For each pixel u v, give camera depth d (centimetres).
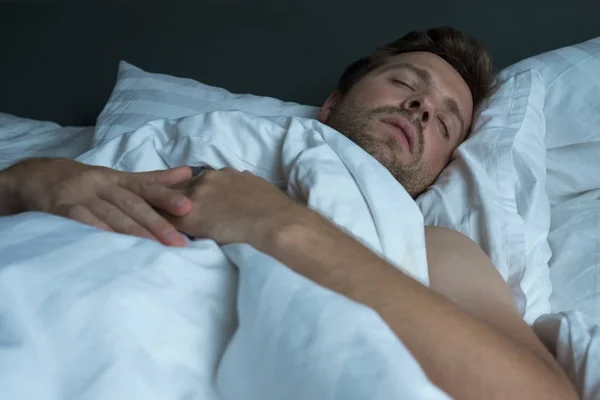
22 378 42
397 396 39
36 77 203
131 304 48
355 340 43
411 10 173
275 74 184
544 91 137
